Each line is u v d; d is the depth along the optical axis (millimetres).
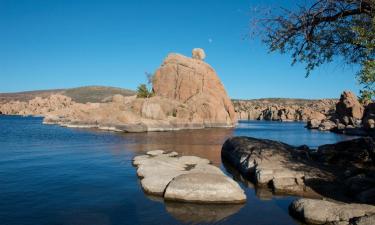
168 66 81625
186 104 74688
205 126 71688
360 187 13281
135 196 13633
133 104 67000
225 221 10883
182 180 13375
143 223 10578
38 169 19484
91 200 13055
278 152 19281
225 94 85750
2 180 16438
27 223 10484
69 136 44156
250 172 17766
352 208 10586
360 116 86375
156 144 34250
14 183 15812
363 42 12297
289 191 14445
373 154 18641
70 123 67812
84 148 30234
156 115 62594
